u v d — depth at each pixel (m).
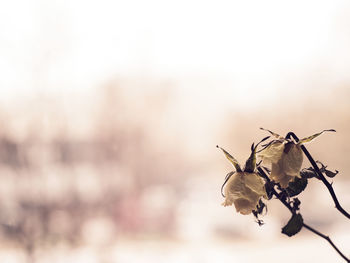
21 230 3.82
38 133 4.24
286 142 0.80
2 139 4.05
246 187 0.80
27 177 4.00
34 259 3.83
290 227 0.79
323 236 0.85
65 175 4.38
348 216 0.81
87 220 4.79
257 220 0.80
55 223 4.05
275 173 0.80
